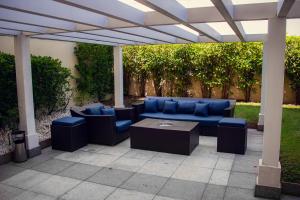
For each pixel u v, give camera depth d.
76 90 10.47
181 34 5.65
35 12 3.13
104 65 11.53
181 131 5.75
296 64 10.38
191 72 11.66
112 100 12.45
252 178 4.64
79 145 6.32
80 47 10.37
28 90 5.74
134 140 6.21
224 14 3.15
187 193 4.15
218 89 11.77
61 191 4.27
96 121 6.52
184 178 4.67
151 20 4.02
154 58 11.97
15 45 5.60
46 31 5.18
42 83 7.84
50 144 6.56
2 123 6.89
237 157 5.63
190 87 12.06
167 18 3.92
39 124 7.99
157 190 4.26
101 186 4.42
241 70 11.05
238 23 4.47
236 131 5.75
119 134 6.72
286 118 8.88
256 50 10.66
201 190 4.24
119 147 6.40
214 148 6.20
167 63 11.84
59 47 9.55
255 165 5.20
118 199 4.00
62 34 5.64
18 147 5.45
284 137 6.96
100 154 5.92
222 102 7.60
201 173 4.86
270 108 3.86
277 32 3.67
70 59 10.13
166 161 5.45
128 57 12.55
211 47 11.10
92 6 2.89
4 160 5.45
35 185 4.49
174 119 7.38
